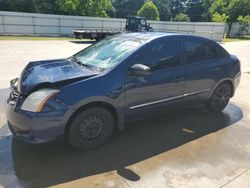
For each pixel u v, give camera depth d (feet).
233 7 154.40
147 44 12.49
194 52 14.33
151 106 12.81
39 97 10.01
